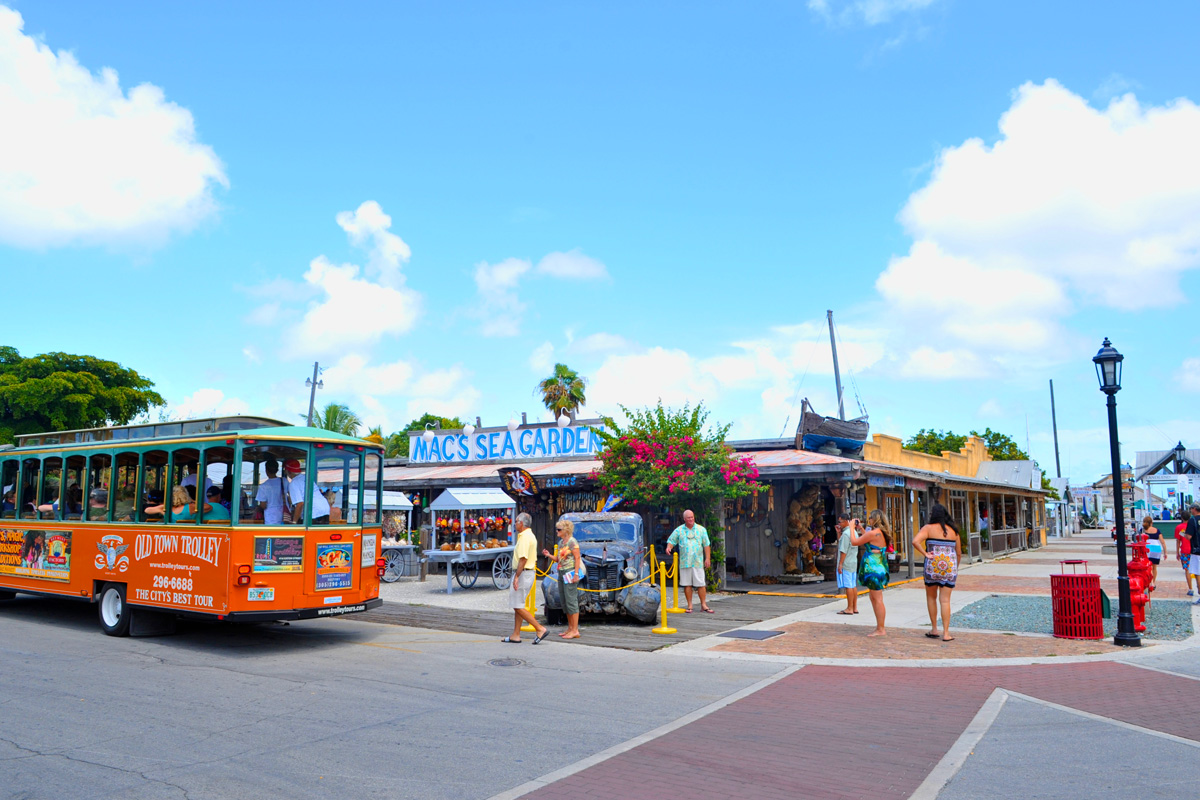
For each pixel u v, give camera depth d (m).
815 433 21.84
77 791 5.72
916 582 20.53
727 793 5.71
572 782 5.93
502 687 9.12
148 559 12.18
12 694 8.66
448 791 5.75
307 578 11.59
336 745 6.84
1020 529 36.59
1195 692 8.76
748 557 20.92
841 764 6.35
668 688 9.08
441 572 24.19
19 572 14.54
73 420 44.03
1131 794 5.64
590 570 13.78
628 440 18.53
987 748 6.77
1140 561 14.37
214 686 9.15
